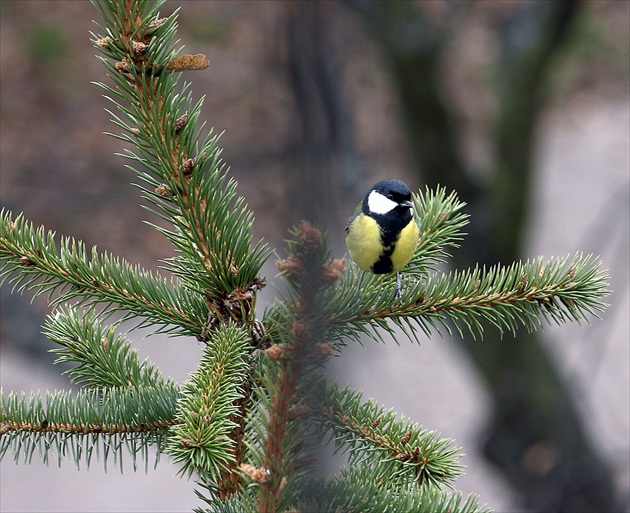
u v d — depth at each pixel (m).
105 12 3.99
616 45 28.80
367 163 21.36
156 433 4.34
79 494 17.80
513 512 16.33
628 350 20.75
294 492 3.73
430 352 20.95
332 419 4.32
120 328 20.83
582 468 15.51
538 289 4.63
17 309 15.94
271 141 10.20
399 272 5.36
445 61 26.47
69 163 22.42
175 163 4.22
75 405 4.32
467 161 15.34
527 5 15.05
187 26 22.80
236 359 4.11
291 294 3.73
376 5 14.05
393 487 4.12
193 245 4.36
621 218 18.17
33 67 25.20
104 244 21.84
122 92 4.13
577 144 28.97
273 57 8.18
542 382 15.65
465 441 18.09
